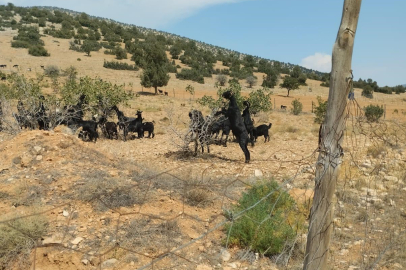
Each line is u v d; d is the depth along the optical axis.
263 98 23.08
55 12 150.50
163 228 5.90
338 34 3.33
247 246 5.53
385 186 8.32
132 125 17.94
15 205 6.54
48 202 6.66
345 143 13.34
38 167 8.38
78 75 58.59
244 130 12.00
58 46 90.88
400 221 6.28
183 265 5.02
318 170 3.48
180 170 9.98
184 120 25.95
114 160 9.89
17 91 17.91
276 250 5.35
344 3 3.29
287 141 17.88
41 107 15.09
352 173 8.99
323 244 3.49
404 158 10.26
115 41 114.31
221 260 5.25
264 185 6.95
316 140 18.17
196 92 56.31
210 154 13.66
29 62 67.94
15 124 14.85
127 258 5.07
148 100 41.69
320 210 3.47
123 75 66.56
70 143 9.88
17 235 5.06
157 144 16.34
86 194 6.81
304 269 3.57
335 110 3.38
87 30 120.50
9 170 8.30
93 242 5.42
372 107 27.44
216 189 7.85
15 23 123.81
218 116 13.65
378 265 4.93
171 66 80.81
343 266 4.88
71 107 15.91
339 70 3.33
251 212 5.84
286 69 115.50
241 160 12.64
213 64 103.50
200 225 6.25
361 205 7.12
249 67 102.19
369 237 5.70
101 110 20.17
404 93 89.81
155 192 7.36
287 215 5.93
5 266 4.87
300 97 59.19
